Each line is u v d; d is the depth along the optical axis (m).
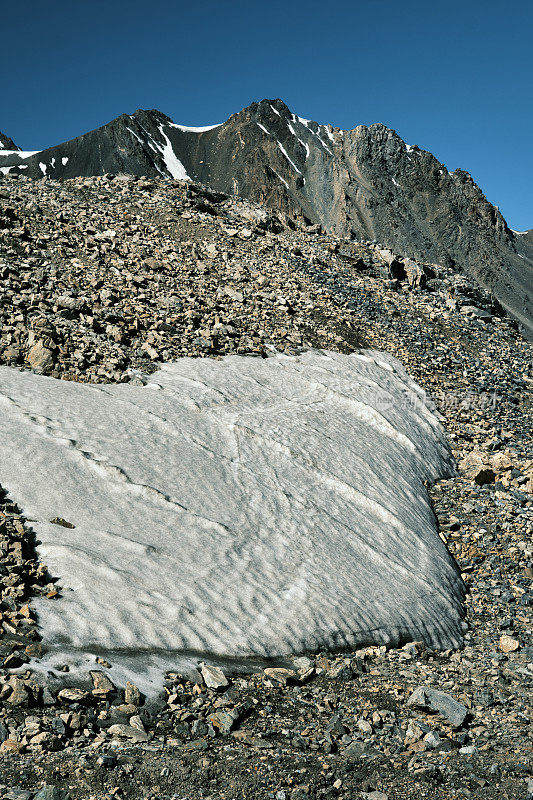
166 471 18.20
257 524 17.89
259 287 39.25
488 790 9.80
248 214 51.69
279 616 14.73
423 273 52.62
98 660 11.00
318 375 31.19
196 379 25.34
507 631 18.91
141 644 12.02
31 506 14.69
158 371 25.55
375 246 54.88
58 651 10.88
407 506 23.39
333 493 21.52
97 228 38.31
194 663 12.29
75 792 7.88
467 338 45.78
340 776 9.66
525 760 11.20
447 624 18.47
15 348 23.17
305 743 10.66
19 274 28.38
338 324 39.38
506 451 32.38
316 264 47.59
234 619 13.93
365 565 18.56
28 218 35.28
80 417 19.28
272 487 20.02
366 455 25.14
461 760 10.98
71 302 27.05
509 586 21.78
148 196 47.91
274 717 11.49
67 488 15.75
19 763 8.27
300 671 13.55
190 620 13.16
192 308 32.62
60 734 9.06
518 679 15.72
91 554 13.54
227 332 31.56
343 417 27.67
